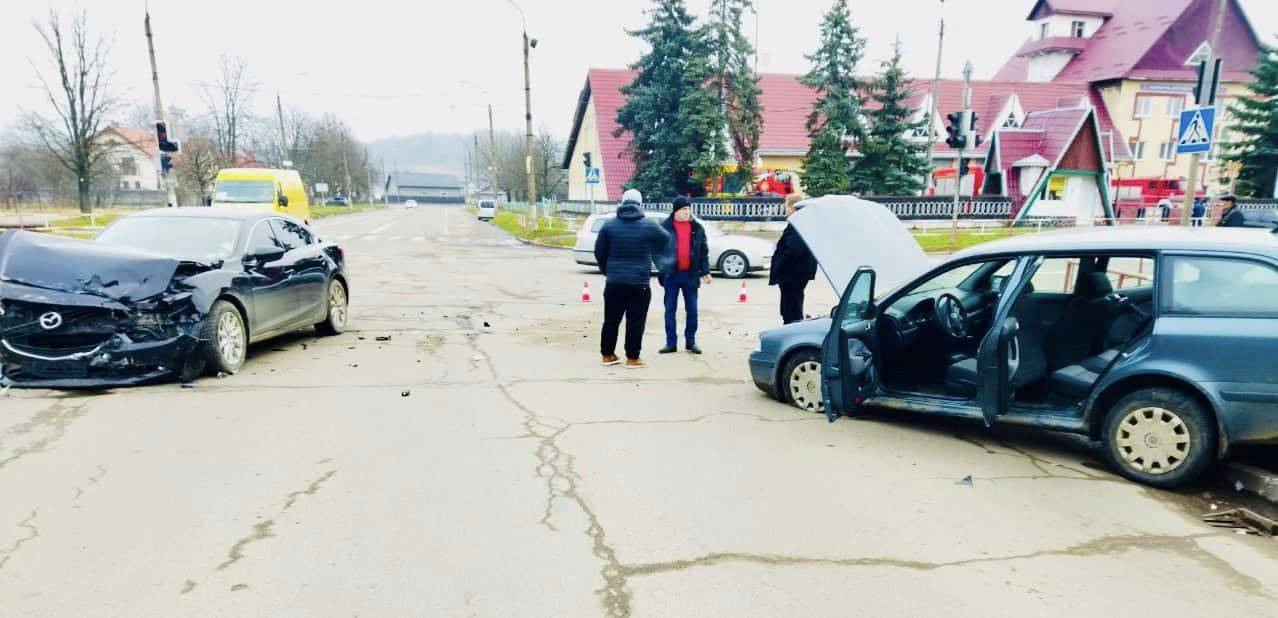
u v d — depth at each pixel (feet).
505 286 48.34
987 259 16.28
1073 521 12.58
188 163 150.82
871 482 14.28
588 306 39.37
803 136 134.00
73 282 19.61
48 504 12.62
